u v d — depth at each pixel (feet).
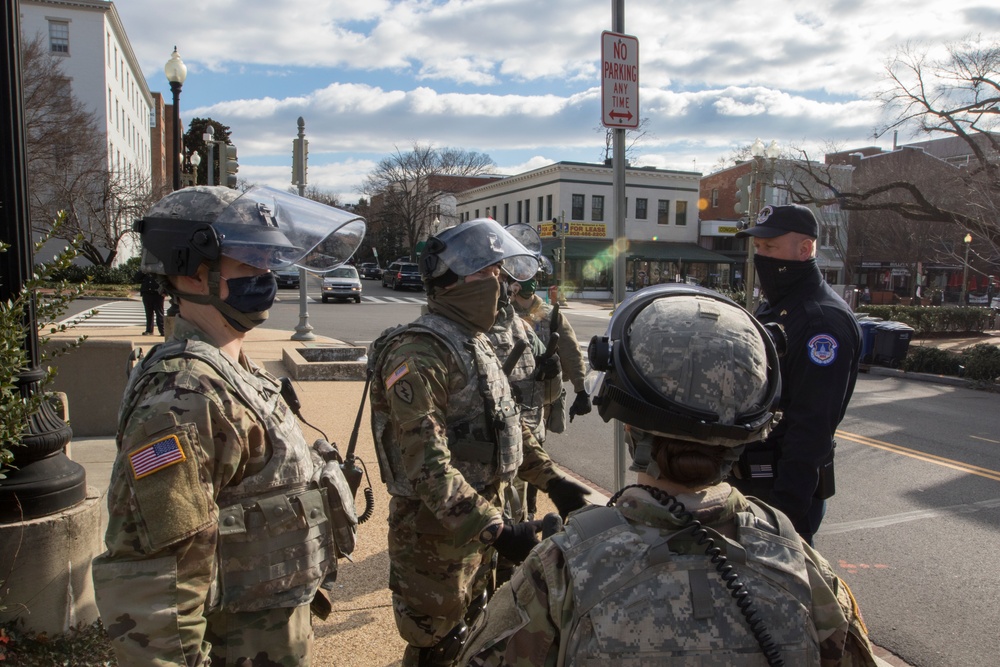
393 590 8.21
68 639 9.19
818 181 59.88
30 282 9.15
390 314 83.56
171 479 4.66
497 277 8.27
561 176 142.61
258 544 5.35
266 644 5.42
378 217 212.02
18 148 9.46
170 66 42.39
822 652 3.86
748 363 4.02
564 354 15.11
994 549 15.53
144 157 204.03
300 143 44.11
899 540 16.06
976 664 10.95
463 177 204.74
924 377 45.52
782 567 3.80
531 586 3.84
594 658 3.51
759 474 8.11
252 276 5.71
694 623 3.55
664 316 4.20
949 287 164.76
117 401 21.95
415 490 7.03
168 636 4.55
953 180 56.39
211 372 5.14
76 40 131.95
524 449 8.61
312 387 31.42
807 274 8.42
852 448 25.26
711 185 163.63
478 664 3.88
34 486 9.21
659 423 3.95
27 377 9.41
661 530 3.81
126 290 99.50
